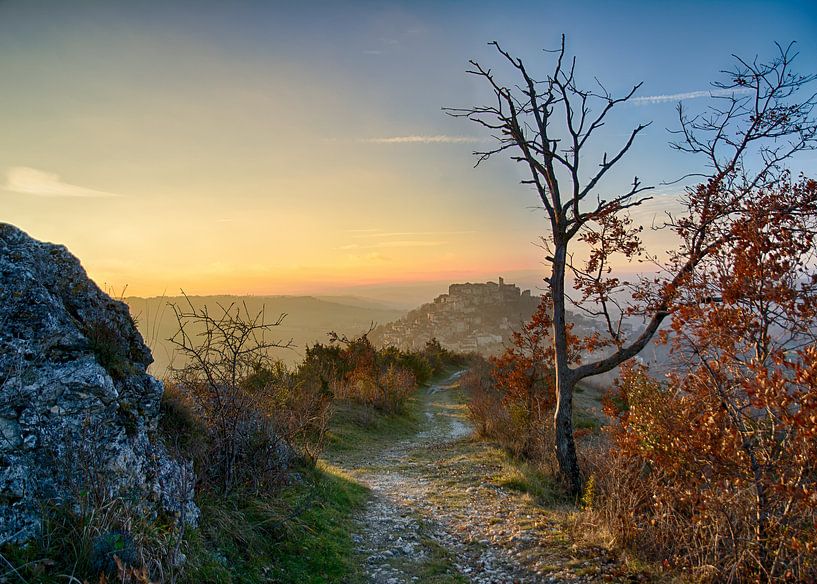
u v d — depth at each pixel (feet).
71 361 14.33
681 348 19.93
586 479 33.73
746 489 17.46
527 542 22.81
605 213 33.76
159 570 12.15
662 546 20.04
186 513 15.66
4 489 11.41
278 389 32.91
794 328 17.43
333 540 21.25
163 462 16.10
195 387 21.54
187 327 20.21
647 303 29.30
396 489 35.09
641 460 24.08
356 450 50.60
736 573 16.97
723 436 17.66
